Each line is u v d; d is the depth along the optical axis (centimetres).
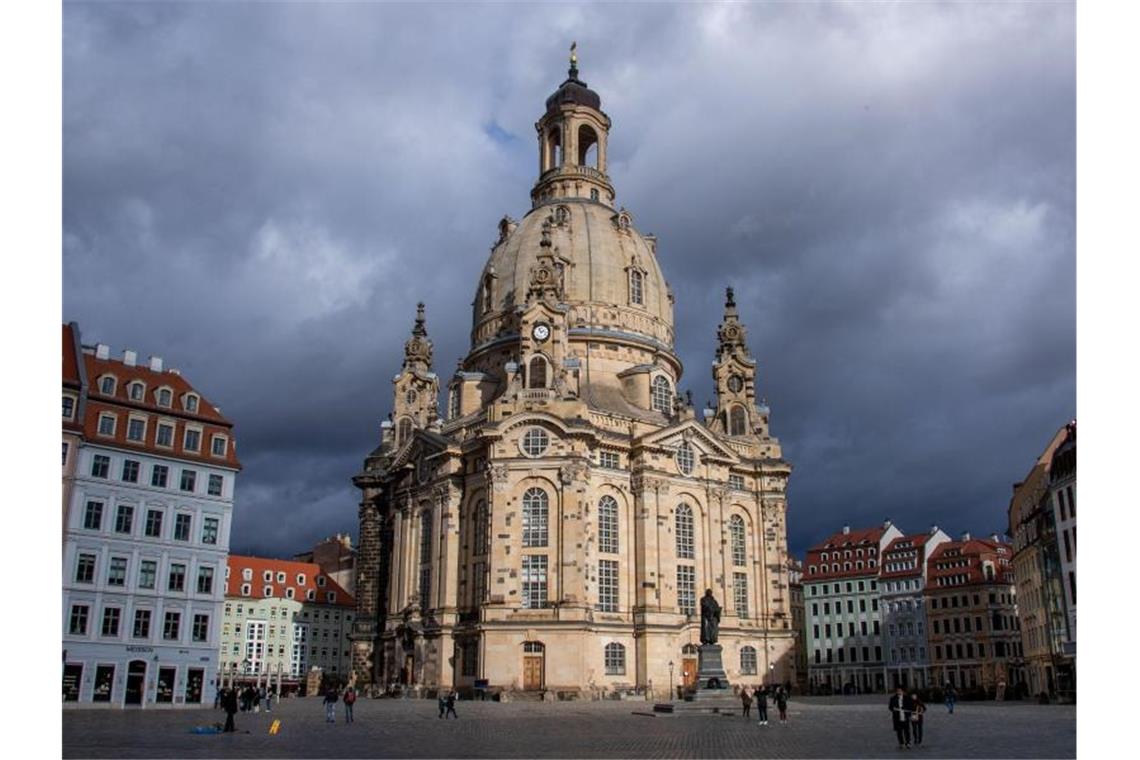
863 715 6962
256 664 15412
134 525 8106
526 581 9544
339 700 9538
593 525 9812
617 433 10231
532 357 10444
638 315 11950
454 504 10312
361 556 12444
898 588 16575
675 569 10112
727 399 12212
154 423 8450
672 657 9675
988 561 15512
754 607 10931
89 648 7669
